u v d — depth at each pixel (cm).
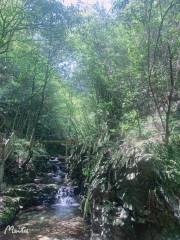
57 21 1254
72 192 1291
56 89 1970
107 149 879
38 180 1501
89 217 898
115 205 660
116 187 667
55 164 1936
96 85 1144
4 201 1002
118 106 1022
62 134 2433
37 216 995
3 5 1195
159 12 680
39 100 1941
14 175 1364
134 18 716
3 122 1702
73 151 1623
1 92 1623
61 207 1127
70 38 1362
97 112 1177
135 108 867
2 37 1187
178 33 670
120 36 969
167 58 732
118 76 943
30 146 1507
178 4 672
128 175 624
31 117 1938
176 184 551
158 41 690
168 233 526
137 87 848
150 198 558
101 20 1079
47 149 2308
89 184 923
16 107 1844
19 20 1223
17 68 1644
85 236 796
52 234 814
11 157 1399
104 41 1032
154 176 572
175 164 577
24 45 1450
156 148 621
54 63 1620
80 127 1616
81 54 1153
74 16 1224
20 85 1667
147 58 718
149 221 559
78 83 1437
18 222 922
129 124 855
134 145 690
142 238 568
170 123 724
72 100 1861
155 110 853
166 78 735
